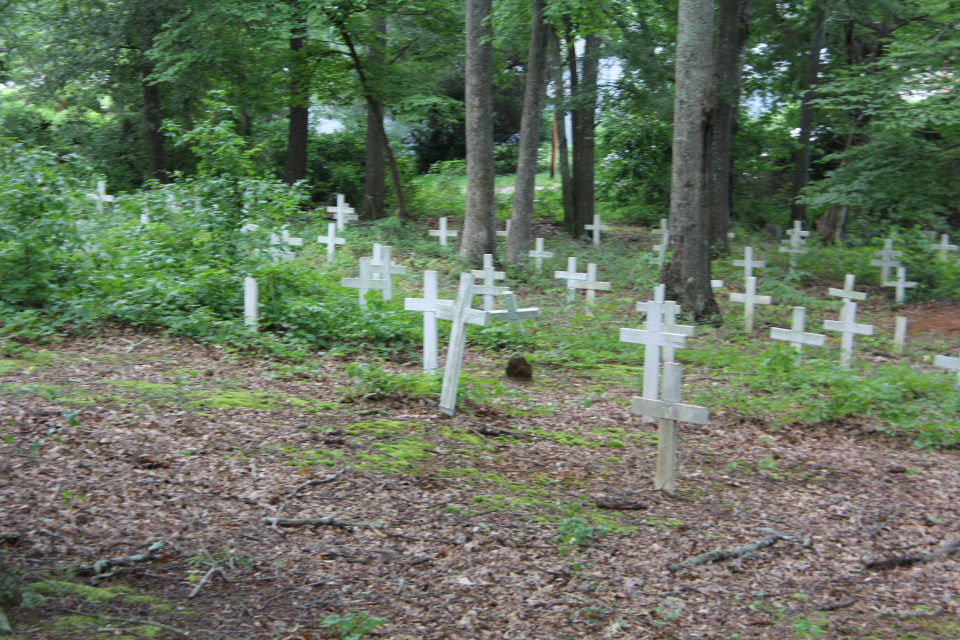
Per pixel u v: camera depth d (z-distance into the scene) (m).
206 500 5.85
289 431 7.48
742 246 26.67
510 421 8.95
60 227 10.28
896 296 21.12
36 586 4.21
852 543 6.27
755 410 10.02
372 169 27.25
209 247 12.48
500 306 15.55
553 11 18.08
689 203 16.44
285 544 5.37
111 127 27.17
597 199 35.12
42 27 23.48
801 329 12.58
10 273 10.20
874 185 19.88
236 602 4.51
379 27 27.20
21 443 6.17
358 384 9.27
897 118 18.14
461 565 5.37
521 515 6.30
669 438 7.07
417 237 23.88
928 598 5.36
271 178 13.15
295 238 18.64
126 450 6.42
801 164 31.27
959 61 18.09
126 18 22.95
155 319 10.57
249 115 30.39
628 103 26.23
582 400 10.16
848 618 5.02
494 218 21.83
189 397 8.02
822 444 9.01
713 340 15.08
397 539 5.67
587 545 5.84
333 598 4.74
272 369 9.78
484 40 19.94
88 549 4.83
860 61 25.81
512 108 41.19
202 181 12.73
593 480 7.35
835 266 23.98
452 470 7.11
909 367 12.79
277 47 24.08
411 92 24.69
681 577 5.49
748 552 5.90
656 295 15.41
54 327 9.80
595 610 4.85
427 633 4.48
